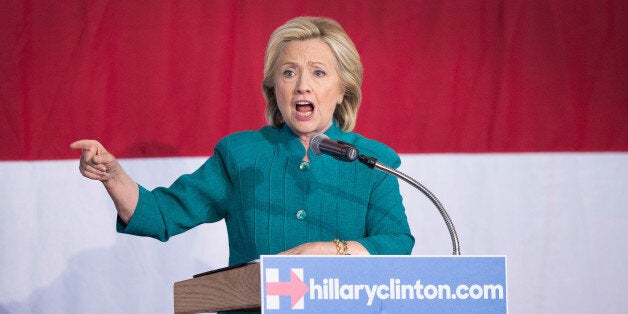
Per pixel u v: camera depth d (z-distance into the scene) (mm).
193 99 11812
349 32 12023
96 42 11688
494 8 12172
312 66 8367
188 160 11766
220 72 11852
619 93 12203
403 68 12055
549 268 12094
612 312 12133
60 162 11672
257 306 6398
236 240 8375
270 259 5965
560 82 12172
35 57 11656
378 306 6051
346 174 8320
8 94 11641
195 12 11836
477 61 12141
